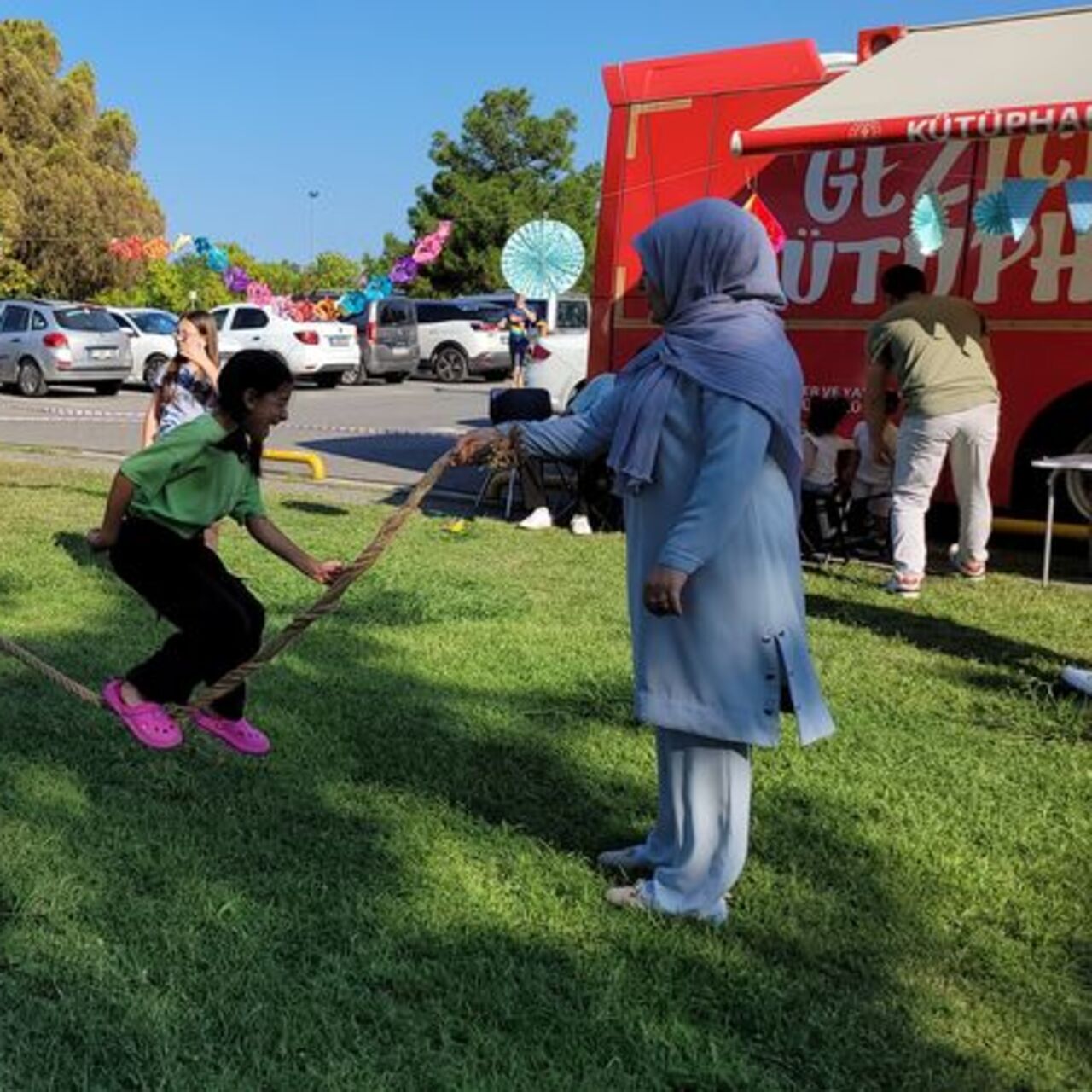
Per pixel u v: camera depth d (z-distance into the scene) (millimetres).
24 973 2996
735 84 9297
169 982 2969
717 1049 2787
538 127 44156
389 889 3473
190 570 4125
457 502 10719
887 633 6527
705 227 3045
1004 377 8586
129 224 44250
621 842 3846
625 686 5371
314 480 11922
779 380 2996
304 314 25172
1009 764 4594
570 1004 2961
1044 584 7789
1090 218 7324
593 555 8328
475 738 4707
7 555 7602
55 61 45312
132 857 3605
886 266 8836
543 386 14930
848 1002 3006
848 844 3881
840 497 8398
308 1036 2787
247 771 4293
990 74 7773
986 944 3303
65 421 18062
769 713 3092
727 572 3059
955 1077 2738
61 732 4555
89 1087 2592
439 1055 2736
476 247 43656
